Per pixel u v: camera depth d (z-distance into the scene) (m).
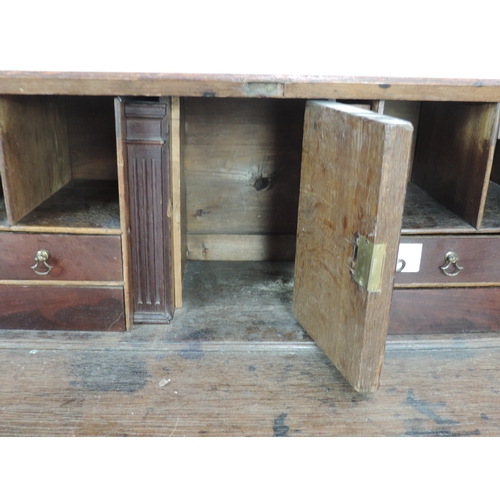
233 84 1.54
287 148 2.27
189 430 1.45
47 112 1.96
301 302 1.87
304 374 1.69
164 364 1.71
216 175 2.30
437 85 1.58
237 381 1.64
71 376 1.64
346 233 1.50
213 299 2.07
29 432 1.42
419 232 1.74
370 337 1.46
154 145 1.66
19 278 1.75
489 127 1.66
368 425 1.49
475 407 1.57
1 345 1.75
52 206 1.89
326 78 1.55
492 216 1.88
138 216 1.75
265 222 2.39
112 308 1.80
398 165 1.29
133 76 1.52
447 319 1.86
